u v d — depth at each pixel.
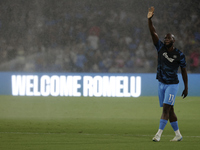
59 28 50.34
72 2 50.78
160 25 50.31
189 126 22.81
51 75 40.47
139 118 26.88
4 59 48.69
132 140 16.42
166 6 50.22
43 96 39.72
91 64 49.44
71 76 40.44
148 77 40.41
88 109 31.47
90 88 40.38
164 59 15.34
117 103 35.06
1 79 40.66
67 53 49.50
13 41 49.34
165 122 15.51
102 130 20.52
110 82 40.38
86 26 50.72
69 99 37.62
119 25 50.66
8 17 49.75
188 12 50.16
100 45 50.16
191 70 47.69
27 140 16.17
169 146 14.75
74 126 22.17
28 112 29.55
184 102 35.44
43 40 49.88
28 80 40.53
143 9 50.53
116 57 49.44
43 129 20.59
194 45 49.25
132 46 49.75
